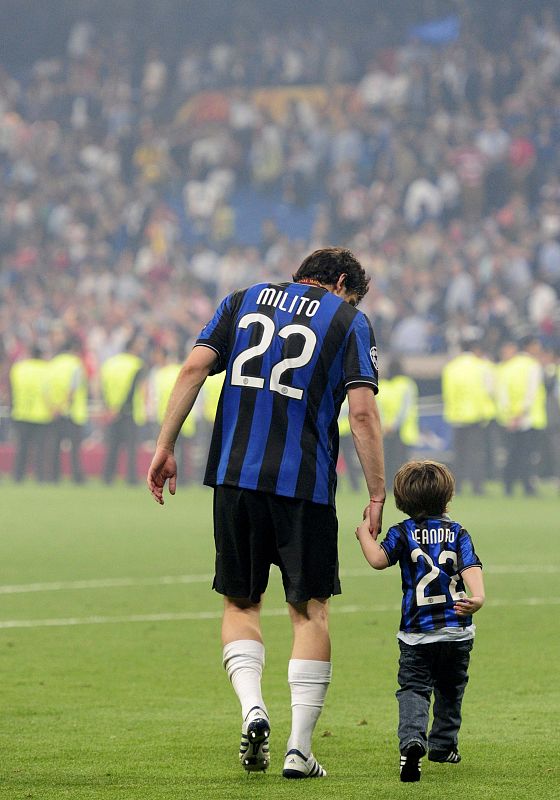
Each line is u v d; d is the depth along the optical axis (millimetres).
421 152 122125
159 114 143375
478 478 80562
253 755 17500
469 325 103062
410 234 117188
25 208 133500
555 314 100375
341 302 18797
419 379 97875
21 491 84875
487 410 80250
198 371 18859
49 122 144250
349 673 26312
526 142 119312
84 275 123250
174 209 136625
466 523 60406
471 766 18188
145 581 40688
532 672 26172
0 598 37156
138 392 89812
